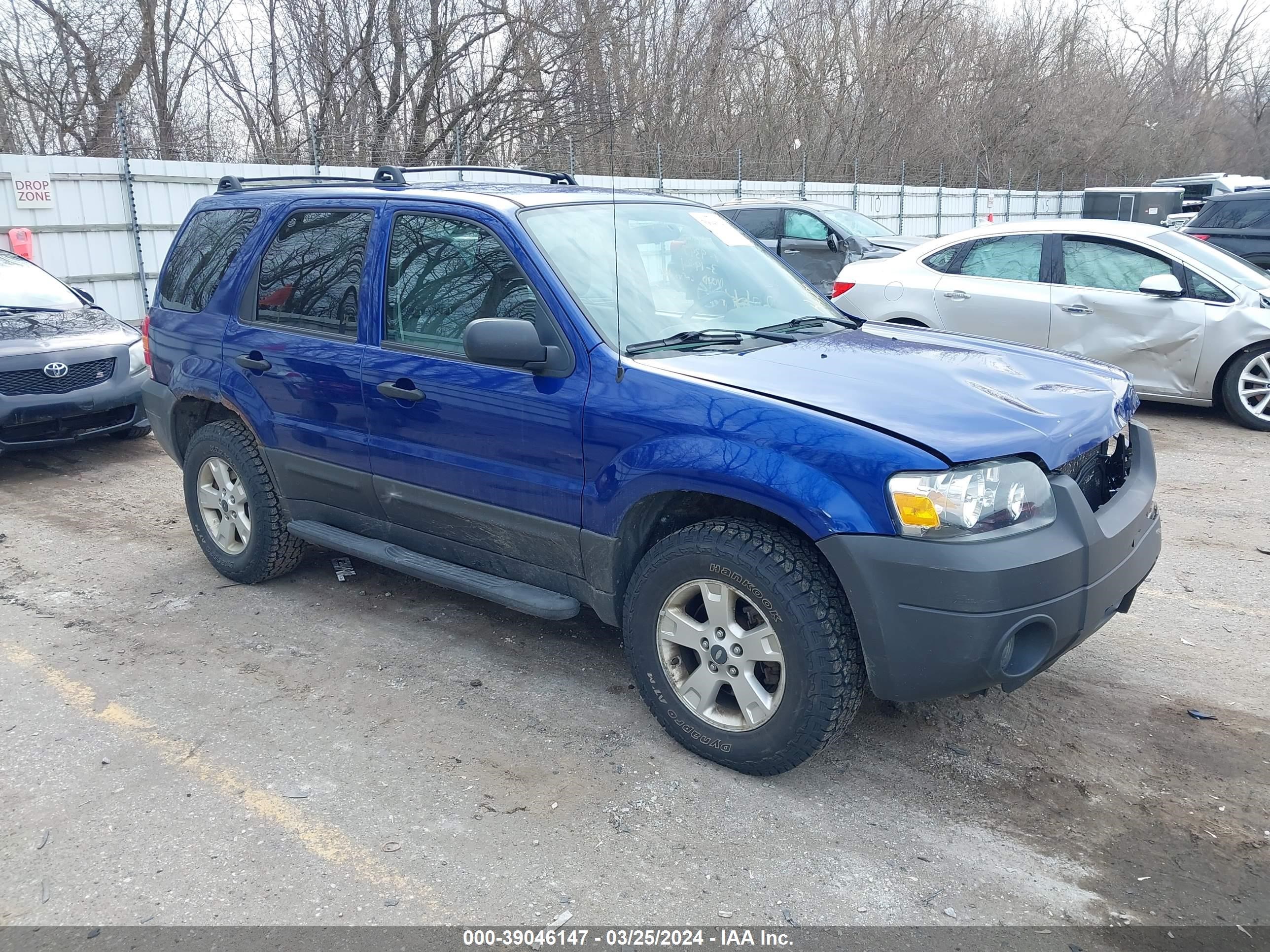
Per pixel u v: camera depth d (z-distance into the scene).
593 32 20.20
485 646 4.32
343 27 20.70
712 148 24.08
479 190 4.08
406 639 4.38
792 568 3.00
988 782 3.27
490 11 20.61
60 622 4.59
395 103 21.39
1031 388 3.42
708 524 3.21
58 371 7.12
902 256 9.18
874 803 3.15
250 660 4.18
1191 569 5.14
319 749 3.48
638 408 3.26
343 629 4.49
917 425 2.94
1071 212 33.12
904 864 2.87
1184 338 7.99
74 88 19.53
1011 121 37.06
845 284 9.28
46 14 18.92
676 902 2.71
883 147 31.84
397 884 2.79
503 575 3.88
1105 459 3.56
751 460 3.01
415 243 4.01
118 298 12.91
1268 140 53.94
